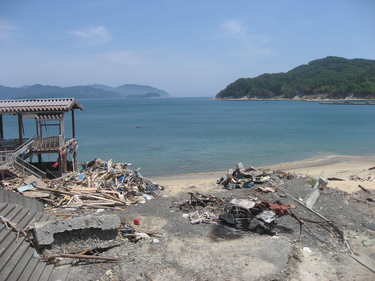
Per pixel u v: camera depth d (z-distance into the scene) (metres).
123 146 49.28
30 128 74.94
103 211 18.19
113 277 11.09
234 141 53.69
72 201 18.91
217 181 25.92
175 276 11.26
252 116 115.50
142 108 196.12
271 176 26.66
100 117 116.94
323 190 22.19
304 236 14.73
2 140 25.50
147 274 11.32
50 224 12.16
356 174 28.73
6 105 24.66
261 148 46.47
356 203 19.62
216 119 104.12
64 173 24.81
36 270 10.83
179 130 71.88
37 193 19.08
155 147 48.25
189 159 39.16
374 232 15.33
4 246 11.05
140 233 14.62
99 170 25.50
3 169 20.62
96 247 12.90
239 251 13.10
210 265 12.00
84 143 52.44
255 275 11.30
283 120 95.94
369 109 143.25
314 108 159.75
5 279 9.62
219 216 16.31
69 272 11.27
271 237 14.53
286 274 11.45
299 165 35.16
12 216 13.34
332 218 16.86
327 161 37.31
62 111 24.52
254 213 15.96
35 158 41.72
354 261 12.71
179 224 16.25
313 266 12.23
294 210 17.98
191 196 19.36
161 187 24.03
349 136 58.31
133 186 22.38
